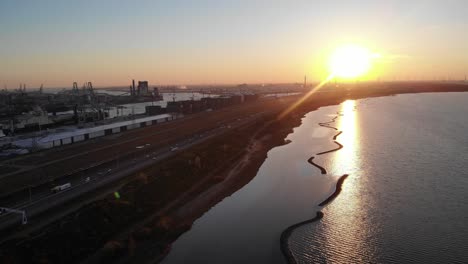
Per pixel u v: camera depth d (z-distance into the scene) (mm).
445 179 61875
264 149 92312
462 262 34969
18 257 32375
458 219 45156
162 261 36844
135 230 42250
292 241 40188
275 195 56594
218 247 39812
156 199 51031
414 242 39312
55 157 73188
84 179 56156
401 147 89438
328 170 70188
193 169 65250
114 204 44844
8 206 44594
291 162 77812
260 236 42375
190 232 43719
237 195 57000
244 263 36344
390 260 35688
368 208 49438
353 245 39031
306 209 50438
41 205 45031
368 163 74312
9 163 68312
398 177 63625
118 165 65375
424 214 46906
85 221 39938
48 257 33781
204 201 53938
